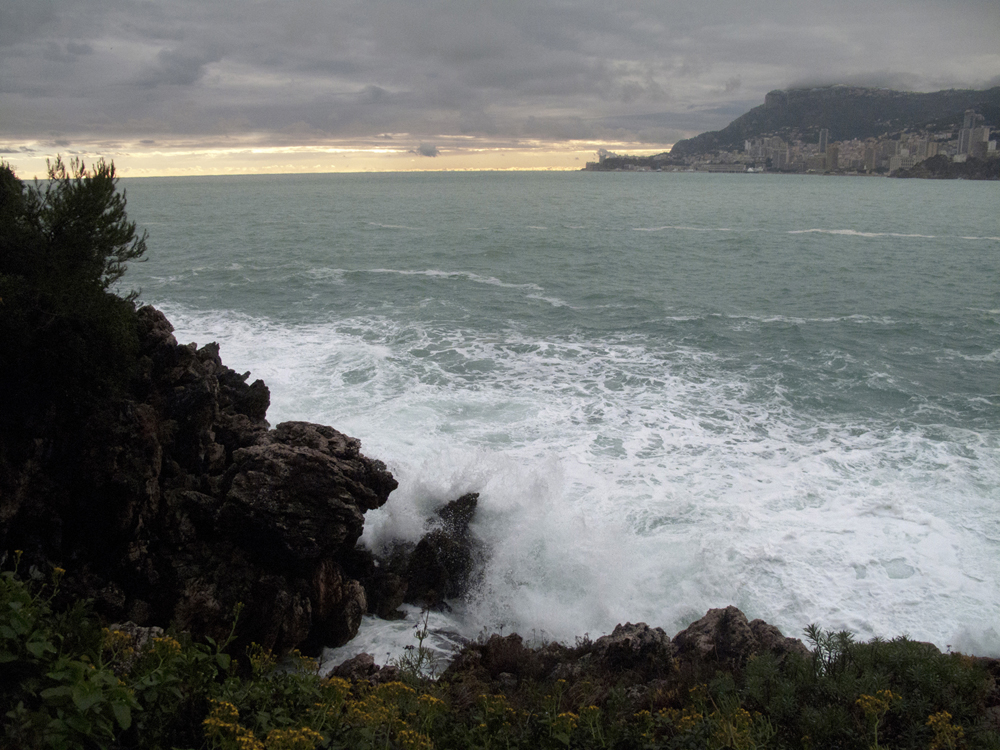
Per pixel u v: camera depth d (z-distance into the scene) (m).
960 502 15.41
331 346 26.59
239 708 6.16
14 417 10.02
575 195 161.75
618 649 9.83
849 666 7.26
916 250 61.59
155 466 11.25
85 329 10.90
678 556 13.62
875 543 13.97
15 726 4.62
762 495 15.82
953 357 27.17
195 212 101.00
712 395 22.38
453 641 11.75
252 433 13.12
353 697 7.09
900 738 6.02
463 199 142.00
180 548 11.02
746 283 44.03
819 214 105.81
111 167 11.76
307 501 11.28
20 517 9.79
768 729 6.09
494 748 6.49
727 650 9.60
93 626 6.91
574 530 14.15
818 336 30.17
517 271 47.72
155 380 12.30
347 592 11.60
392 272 45.75
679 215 102.12
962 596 12.45
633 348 27.89
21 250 10.84
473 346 27.52
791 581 12.94
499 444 18.11
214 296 36.56
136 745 5.61
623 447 18.22
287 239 64.62
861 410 21.23
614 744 6.39
